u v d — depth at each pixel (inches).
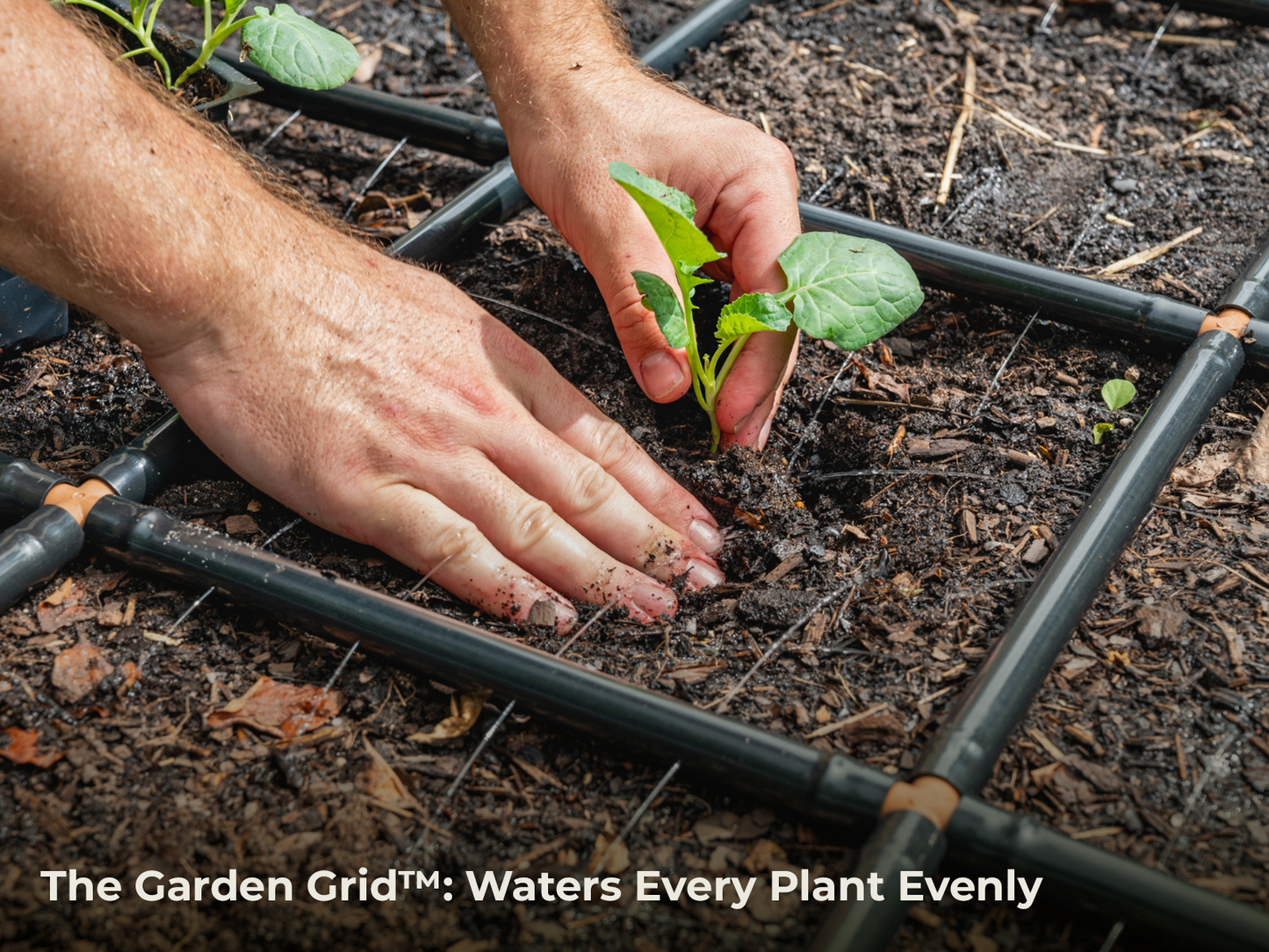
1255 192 26.3
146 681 18.0
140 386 22.4
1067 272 23.2
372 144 28.5
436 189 27.2
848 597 19.2
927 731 17.3
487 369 19.6
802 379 22.9
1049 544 19.6
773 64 29.6
